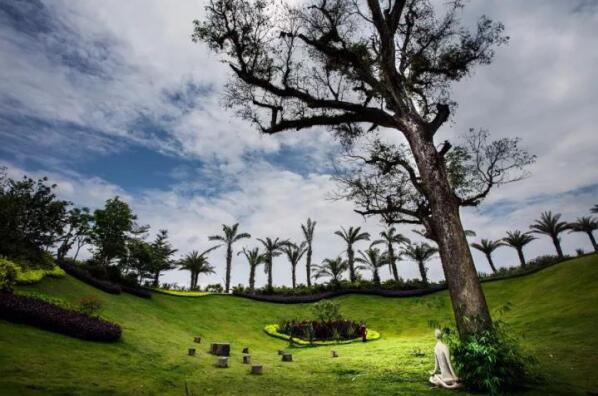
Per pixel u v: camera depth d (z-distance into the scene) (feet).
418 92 46.24
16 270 47.88
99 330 39.34
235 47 44.39
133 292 93.50
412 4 46.19
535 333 54.13
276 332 92.32
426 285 130.52
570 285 84.48
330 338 84.64
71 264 89.97
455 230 33.58
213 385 29.58
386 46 41.78
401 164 42.73
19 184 63.93
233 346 69.21
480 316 29.76
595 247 136.56
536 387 26.81
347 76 45.11
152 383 27.61
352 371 38.99
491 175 39.11
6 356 26.32
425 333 85.10
